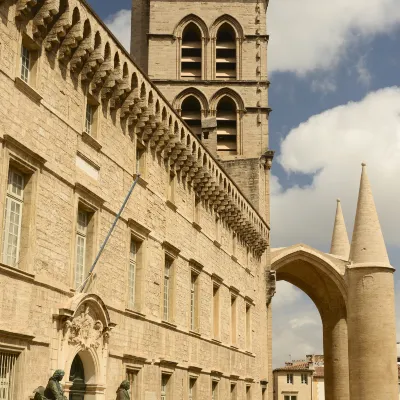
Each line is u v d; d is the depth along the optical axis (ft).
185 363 121.08
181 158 122.21
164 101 112.88
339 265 226.79
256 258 184.55
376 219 222.89
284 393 359.25
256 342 177.88
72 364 85.81
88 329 85.97
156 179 113.19
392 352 211.00
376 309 213.25
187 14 213.66
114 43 94.73
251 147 206.28
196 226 132.05
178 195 123.85
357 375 211.41
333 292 240.12
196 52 215.10
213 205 144.05
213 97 208.74
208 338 135.44
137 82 101.86
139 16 229.25
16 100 74.49
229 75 212.84
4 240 73.00
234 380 153.79
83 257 89.97
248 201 169.58
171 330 115.55
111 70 93.40
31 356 74.43
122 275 98.17
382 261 217.56
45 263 78.48
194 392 126.82
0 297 69.41
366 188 226.17
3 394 70.69
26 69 78.95
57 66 83.76
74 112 87.30
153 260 109.70
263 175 204.03
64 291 81.82
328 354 245.45
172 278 118.42
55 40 81.71
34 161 77.05
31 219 75.92
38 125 78.64
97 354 88.02
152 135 110.73
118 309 95.66
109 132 97.09
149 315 106.52
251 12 215.31
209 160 136.87
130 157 103.60
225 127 209.97
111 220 95.96
